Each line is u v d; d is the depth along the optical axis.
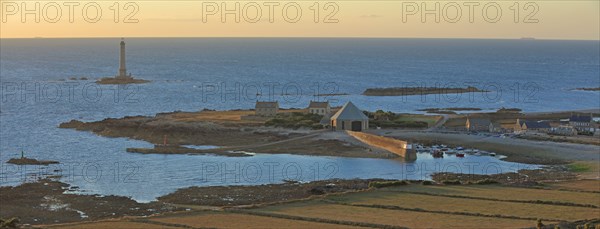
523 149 151.62
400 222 86.81
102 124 182.38
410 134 168.88
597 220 87.94
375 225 85.06
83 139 166.12
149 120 185.88
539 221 83.62
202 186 115.38
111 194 109.25
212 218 89.94
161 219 89.62
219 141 161.12
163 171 127.94
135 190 112.00
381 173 128.38
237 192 110.69
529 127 175.75
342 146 154.62
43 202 103.75
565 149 151.00
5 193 108.75
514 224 86.06
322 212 92.94
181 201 104.50
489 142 158.88
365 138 159.75
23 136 169.88
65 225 86.69
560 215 91.12
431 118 199.50
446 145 157.75
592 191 108.75
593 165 136.38
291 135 165.38
